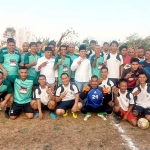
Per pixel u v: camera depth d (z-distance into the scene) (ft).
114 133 17.03
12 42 21.15
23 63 22.25
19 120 19.43
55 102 20.08
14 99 20.04
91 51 26.66
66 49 22.89
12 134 16.71
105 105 20.30
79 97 20.51
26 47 24.89
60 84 21.38
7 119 19.62
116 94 19.20
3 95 20.39
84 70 21.84
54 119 19.74
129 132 17.22
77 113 21.44
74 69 21.86
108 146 14.99
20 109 19.93
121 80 18.94
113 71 22.99
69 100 20.30
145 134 16.89
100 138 16.17
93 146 14.97
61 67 22.38
